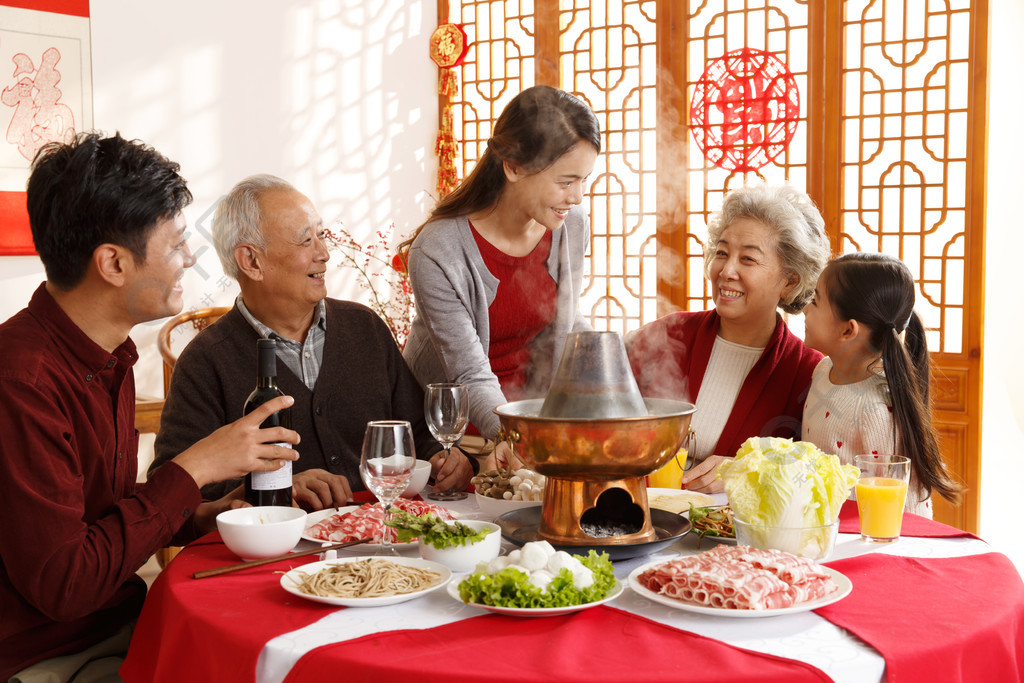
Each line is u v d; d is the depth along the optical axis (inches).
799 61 172.7
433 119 227.8
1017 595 46.9
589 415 51.3
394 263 205.5
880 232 167.6
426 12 223.9
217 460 57.5
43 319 57.2
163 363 169.2
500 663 38.6
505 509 62.0
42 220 55.8
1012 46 165.9
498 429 77.8
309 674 39.8
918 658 39.0
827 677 37.2
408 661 38.9
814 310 79.0
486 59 219.6
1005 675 43.0
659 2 187.5
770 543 51.5
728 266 82.5
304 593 46.8
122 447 62.5
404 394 85.7
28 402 53.4
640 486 53.9
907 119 164.2
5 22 149.7
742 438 84.0
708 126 183.5
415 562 51.4
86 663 58.9
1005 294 169.9
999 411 169.0
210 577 51.6
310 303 78.9
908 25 162.2
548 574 45.9
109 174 54.9
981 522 159.2
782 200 82.3
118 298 57.7
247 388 78.2
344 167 208.2
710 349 88.0
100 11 162.1
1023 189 169.0
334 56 204.7
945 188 160.4
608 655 39.4
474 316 88.5
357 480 80.6
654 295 194.4
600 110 199.9
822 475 52.6
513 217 86.4
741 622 43.2
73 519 52.3
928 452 74.7
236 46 185.3
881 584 48.6
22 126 152.4
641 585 47.2
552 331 94.7
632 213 196.2
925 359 80.5
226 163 184.5
